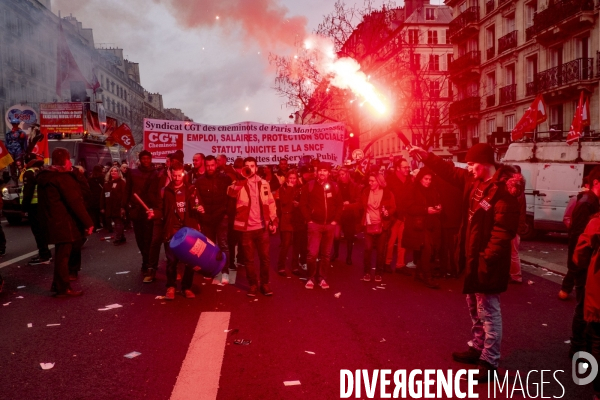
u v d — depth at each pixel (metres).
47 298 6.90
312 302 6.75
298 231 8.77
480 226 4.29
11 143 24.33
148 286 7.64
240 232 7.07
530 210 14.42
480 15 37.81
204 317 5.94
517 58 32.88
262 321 5.81
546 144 14.50
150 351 4.80
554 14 27.91
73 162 21.69
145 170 8.66
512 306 6.72
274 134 13.84
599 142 13.77
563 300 7.05
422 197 7.84
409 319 5.96
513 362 4.68
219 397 3.82
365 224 8.20
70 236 6.89
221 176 8.16
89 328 5.53
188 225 7.09
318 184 7.64
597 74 25.38
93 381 4.11
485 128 37.19
